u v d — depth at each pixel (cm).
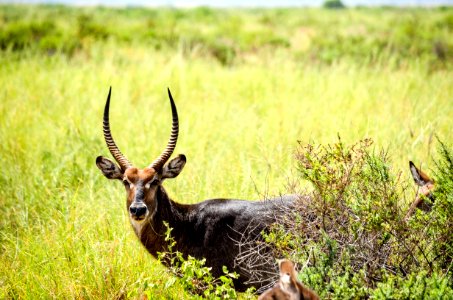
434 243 1825
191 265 1872
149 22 10338
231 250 2109
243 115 3838
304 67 6481
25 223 2706
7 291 2270
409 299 1605
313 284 1692
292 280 1395
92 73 5219
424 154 2997
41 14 12475
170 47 7669
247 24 12450
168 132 3675
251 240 2086
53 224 2656
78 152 3316
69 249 2403
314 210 1861
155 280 2225
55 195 2917
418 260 1822
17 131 3781
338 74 5253
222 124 3712
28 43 7844
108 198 2822
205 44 8088
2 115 4147
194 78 5172
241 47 8606
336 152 1905
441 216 1853
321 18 15525
